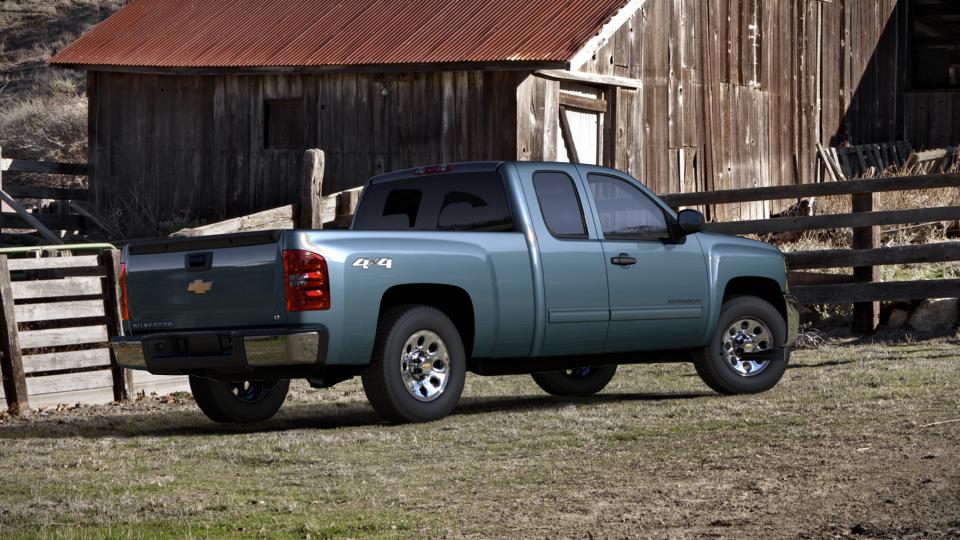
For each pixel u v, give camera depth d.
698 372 13.69
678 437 10.59
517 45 23.41
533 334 12.35
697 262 13.48
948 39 37.31
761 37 30.97
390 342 11.58
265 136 26.83
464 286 11.88
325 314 10.98
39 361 14.30
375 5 27.36
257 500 8.66
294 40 26.72
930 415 10.80
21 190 28.53
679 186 27.86
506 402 13.76
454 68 23.30
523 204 12.41
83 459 10.55
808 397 12.63
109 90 28.80
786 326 14.03
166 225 27.84
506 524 7.69
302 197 17.28
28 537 7.71
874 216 18.77
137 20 30.45
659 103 27.16
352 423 12.37
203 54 27.27
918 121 37.16
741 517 7.58
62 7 73.19
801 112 32.88
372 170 25.34
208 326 11.47
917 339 17.70
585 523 7.62
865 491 8.08
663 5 27.23
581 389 14.34
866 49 35.75
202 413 13.71
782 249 21.80
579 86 24.95
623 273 12.91
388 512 8.16
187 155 27.75
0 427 12.81
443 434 11.19
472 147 23.92
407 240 11.59
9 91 61.53
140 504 8.63
